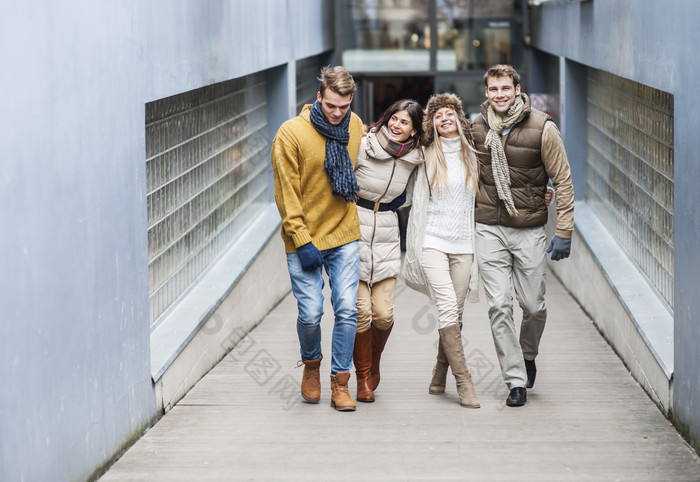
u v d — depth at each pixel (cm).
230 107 788
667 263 609
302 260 486
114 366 439
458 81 1315
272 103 959
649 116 670
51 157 365
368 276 522
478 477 417
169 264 598
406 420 502
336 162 486
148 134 548
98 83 414
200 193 682
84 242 399
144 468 432
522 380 526
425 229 517
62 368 376
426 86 1320
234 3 688
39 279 354
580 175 977
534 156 511
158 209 573
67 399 382
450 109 508
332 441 469
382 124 504
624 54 650
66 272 380
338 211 499
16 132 335
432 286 516
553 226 595
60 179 373
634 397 548
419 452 451
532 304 529
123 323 451
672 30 505
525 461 438
